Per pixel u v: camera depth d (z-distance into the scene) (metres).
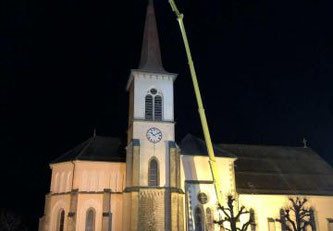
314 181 55.38
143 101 47.03
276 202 50.56
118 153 50.03
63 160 49.25
